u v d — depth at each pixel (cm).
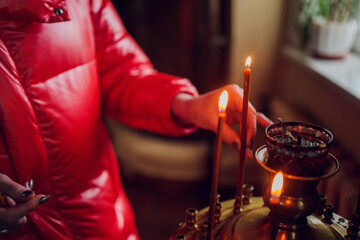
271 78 229
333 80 150
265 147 54
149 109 80
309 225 51
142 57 91
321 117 171
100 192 79
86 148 77
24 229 69
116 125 254
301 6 187
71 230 75
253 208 56
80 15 74
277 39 221
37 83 66
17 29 64
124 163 244
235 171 214
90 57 78
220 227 56
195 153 226
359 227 55
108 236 79
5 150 64
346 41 171
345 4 168
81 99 75
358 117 139
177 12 209
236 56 227
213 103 68
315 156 45
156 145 234
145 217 201
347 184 118
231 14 211
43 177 70
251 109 60
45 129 68
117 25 88
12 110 63
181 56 218
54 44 69
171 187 223
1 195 54
